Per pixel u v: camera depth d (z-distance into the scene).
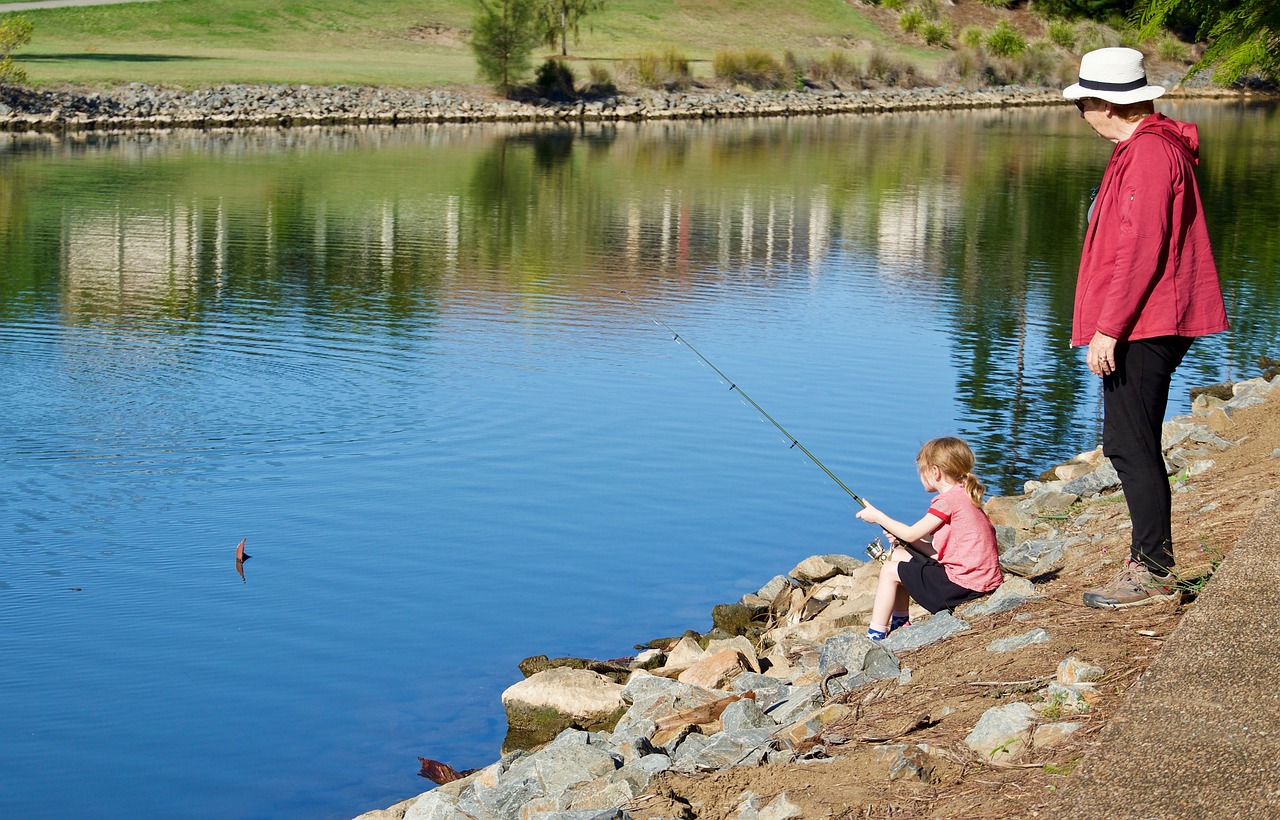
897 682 4.59
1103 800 3.07
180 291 16.28
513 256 19.56
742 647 6.46
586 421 11.09
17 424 10.66
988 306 16.50
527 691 6.14
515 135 41.22
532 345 13.84
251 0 60.31
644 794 4.14
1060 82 65.94
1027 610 4.96
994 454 10.36
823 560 7.79
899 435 10.86
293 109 43.12
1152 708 3.44
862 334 14.73
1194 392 11.59
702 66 59.75
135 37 54.06
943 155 37.12
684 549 8.36
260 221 22.17
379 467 9.85
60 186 25.89
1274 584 4.14
